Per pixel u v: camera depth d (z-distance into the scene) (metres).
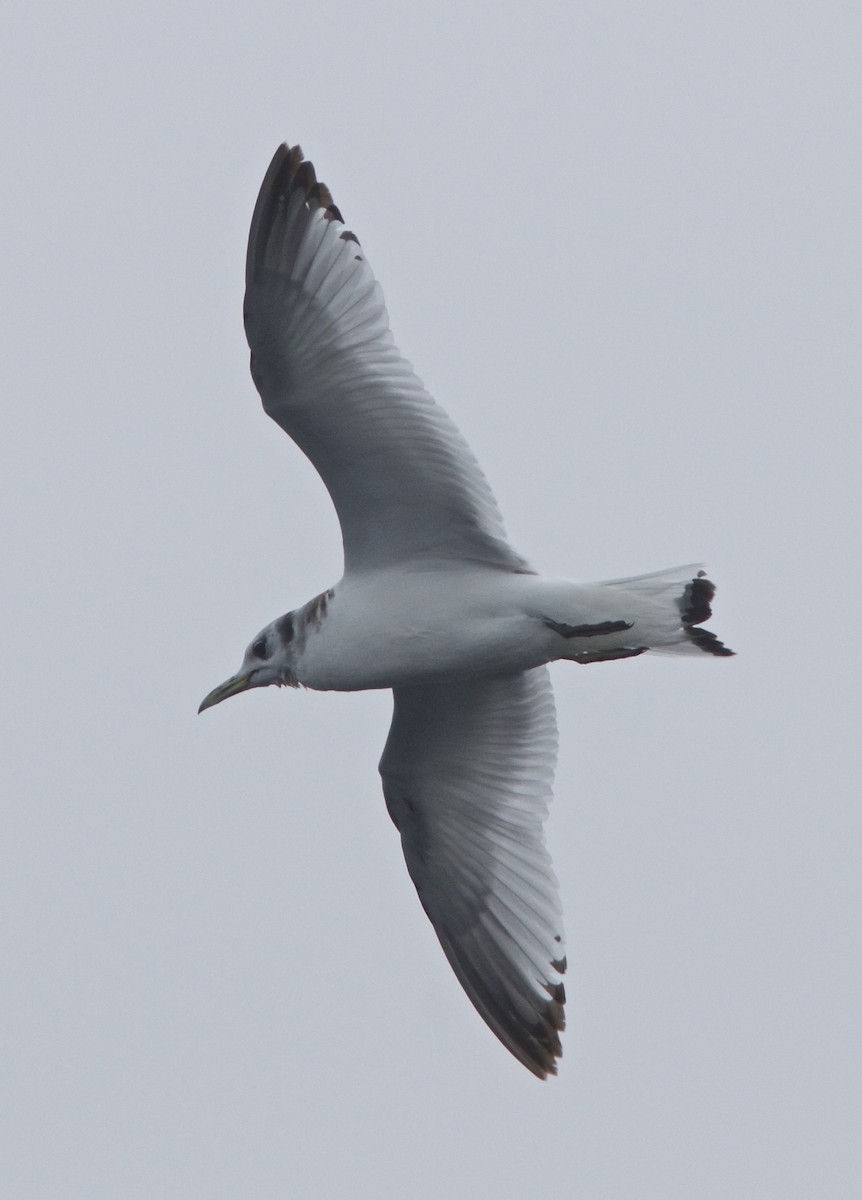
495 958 15.51
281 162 12.73
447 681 14.16
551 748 15.30
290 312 12.78
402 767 15.38
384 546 13.86
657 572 13.38
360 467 13.42
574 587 13.48
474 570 13.80
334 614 13.98
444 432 13.15
